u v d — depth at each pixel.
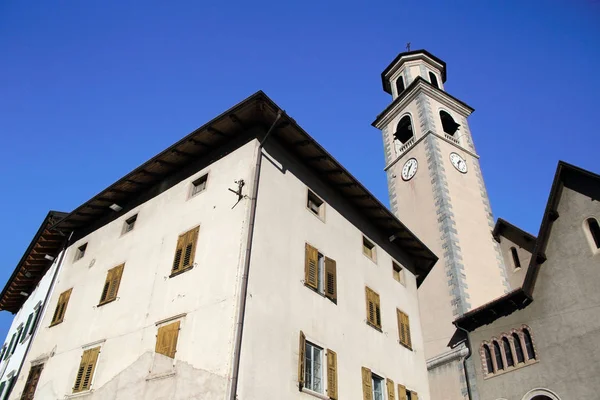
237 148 17.73
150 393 13.84
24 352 21.08
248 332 13.27
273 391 13.14
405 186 34.47
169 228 17.94
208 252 15.56
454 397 22.42
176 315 14.87
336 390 15.30
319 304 16.52
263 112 16.98
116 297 17.58
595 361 17.64
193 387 12.89
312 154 18.83
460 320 23.19
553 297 19.88
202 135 18.08
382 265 22.02
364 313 18.83
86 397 15.52
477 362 21.98
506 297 21.09
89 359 16.50
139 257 18.14
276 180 17.17
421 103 36.84
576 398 17.72
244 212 15.40
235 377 12.23
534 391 19.19
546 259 20.66
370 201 21.19
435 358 24.45
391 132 39.38
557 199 21.16
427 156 33.56
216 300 14.09
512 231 29.80
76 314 18.94
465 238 28.94
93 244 21.47
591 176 20.06
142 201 20.52
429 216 30.78
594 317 18.25
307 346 15.29
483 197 33.28
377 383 17.95
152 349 14.74
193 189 18.53
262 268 14.77
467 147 36.56
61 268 22.45
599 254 18.98
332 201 20.19
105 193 20.86
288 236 16.53
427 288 27.56
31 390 18.14
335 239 19.16
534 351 19.75
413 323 22.44
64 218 22.69
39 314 21.67
